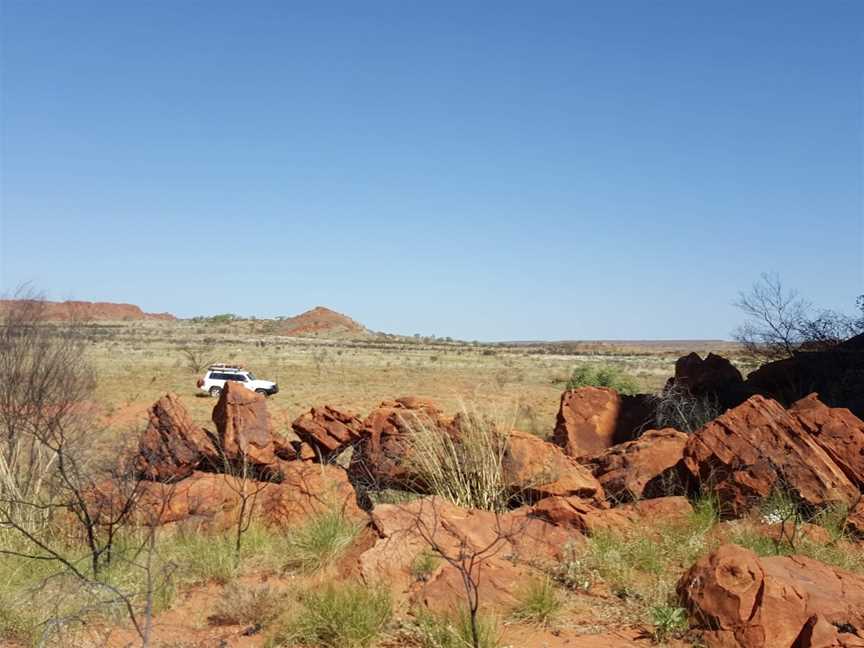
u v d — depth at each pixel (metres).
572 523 8.22
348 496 9.39
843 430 9.69
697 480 9.45
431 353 86.38
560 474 9.50
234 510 9.07
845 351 16.22
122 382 41.53
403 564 6.98
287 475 9.50
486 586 6.43
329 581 6.59
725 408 14.83
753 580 5.68
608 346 146.75
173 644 5.75
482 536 7.57
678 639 5.66
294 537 8.15
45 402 9.88
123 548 7.90
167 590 6.80
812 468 8.77
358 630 5.71
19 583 7.27
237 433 9.80
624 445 10.89
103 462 9.37
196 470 10.06
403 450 10.08
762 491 8.75
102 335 86.12
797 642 5.32
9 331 10.29
